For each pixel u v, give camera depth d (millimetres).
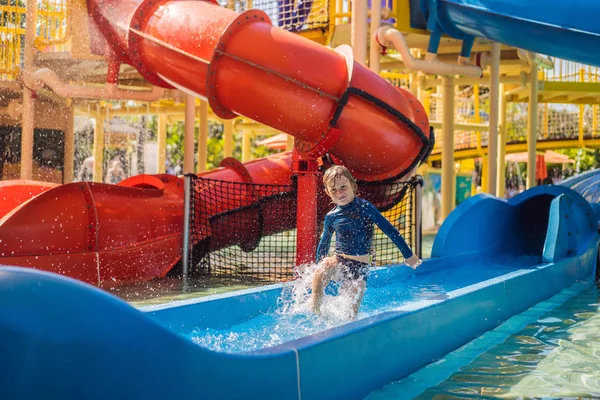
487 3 9469
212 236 7965
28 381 1806
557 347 4188
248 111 7203
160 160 18094
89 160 20578
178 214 7828
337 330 2994
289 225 8266
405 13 11359
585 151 35531
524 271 5793
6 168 11109
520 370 3633
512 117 27766
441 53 13281
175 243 7621
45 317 1856
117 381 1980
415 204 7543
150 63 7801
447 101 13867
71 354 1885
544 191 8898
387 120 7414
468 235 8180
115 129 18188
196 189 7965
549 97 18422
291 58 6918
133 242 7266
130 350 2021
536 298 5867
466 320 4332
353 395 2975
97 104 15648
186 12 7480
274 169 9016
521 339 4418
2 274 1859
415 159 7746
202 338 3682
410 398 3094
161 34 7539
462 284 6301
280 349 2584
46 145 11797
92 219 6969
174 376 2129
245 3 11656
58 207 6766
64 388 1867
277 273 7676
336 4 11312
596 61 8812
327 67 7055
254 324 4121
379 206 8258
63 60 10141
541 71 17578
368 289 5789
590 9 8461
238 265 8258
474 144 23719
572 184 11570
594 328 4777
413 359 3578
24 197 7371
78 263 6727
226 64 7008
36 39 10125
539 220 9656
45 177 11805
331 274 4367
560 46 9000
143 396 2041
